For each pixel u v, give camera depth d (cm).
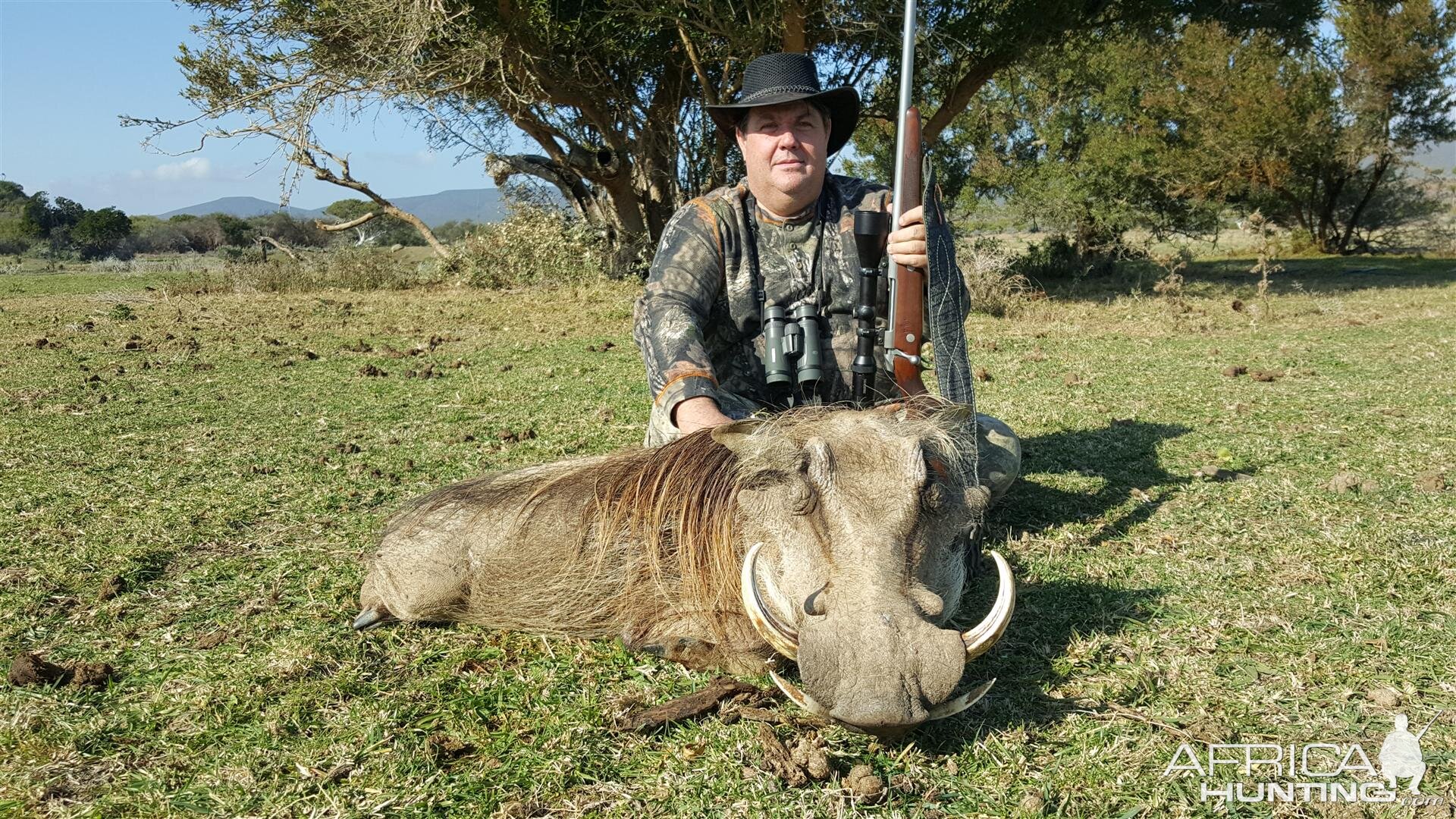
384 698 298
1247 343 1112
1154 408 725
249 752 270
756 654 312
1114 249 2722
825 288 425
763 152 416
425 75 1623
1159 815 238
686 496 324
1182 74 3077
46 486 531
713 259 419
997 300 1545
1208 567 395
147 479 550
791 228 428
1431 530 433
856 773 251
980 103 2905
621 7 1694
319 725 285
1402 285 1975
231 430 686
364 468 574
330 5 1582
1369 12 3244
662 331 390
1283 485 507
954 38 1775
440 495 372
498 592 348
